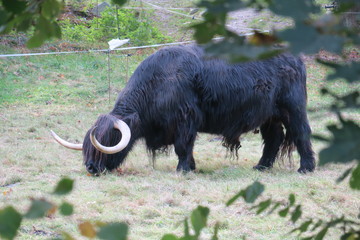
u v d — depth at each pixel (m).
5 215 2.04
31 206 2.07
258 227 14.12
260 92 20.78
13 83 37.34
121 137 20.94
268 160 22.47
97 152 20.47
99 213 15.59
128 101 21.31
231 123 21.11
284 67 21.27
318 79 38.75
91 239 2.23
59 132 29.06
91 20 44.91
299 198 16.56
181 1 42.09
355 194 16.94
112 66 41.59
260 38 2.00
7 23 2.29
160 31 43.88
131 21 42.69
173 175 20.08
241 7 1.96
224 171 21.33
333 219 3.33
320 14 1.88
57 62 41.16
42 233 13.70
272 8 1.89
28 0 2.40
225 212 15.41
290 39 1.84
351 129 2.10
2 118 30.81
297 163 24.39
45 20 2.43
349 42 1.86
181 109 20.77
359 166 2.80
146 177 20.08
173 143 21.39
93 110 33.94
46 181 19.56
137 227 14.55
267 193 17.20
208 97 20.89
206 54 2.02
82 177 20.22
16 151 24.05
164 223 14.92
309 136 2.21
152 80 21.17
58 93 36.59
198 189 18.17
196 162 23.61
